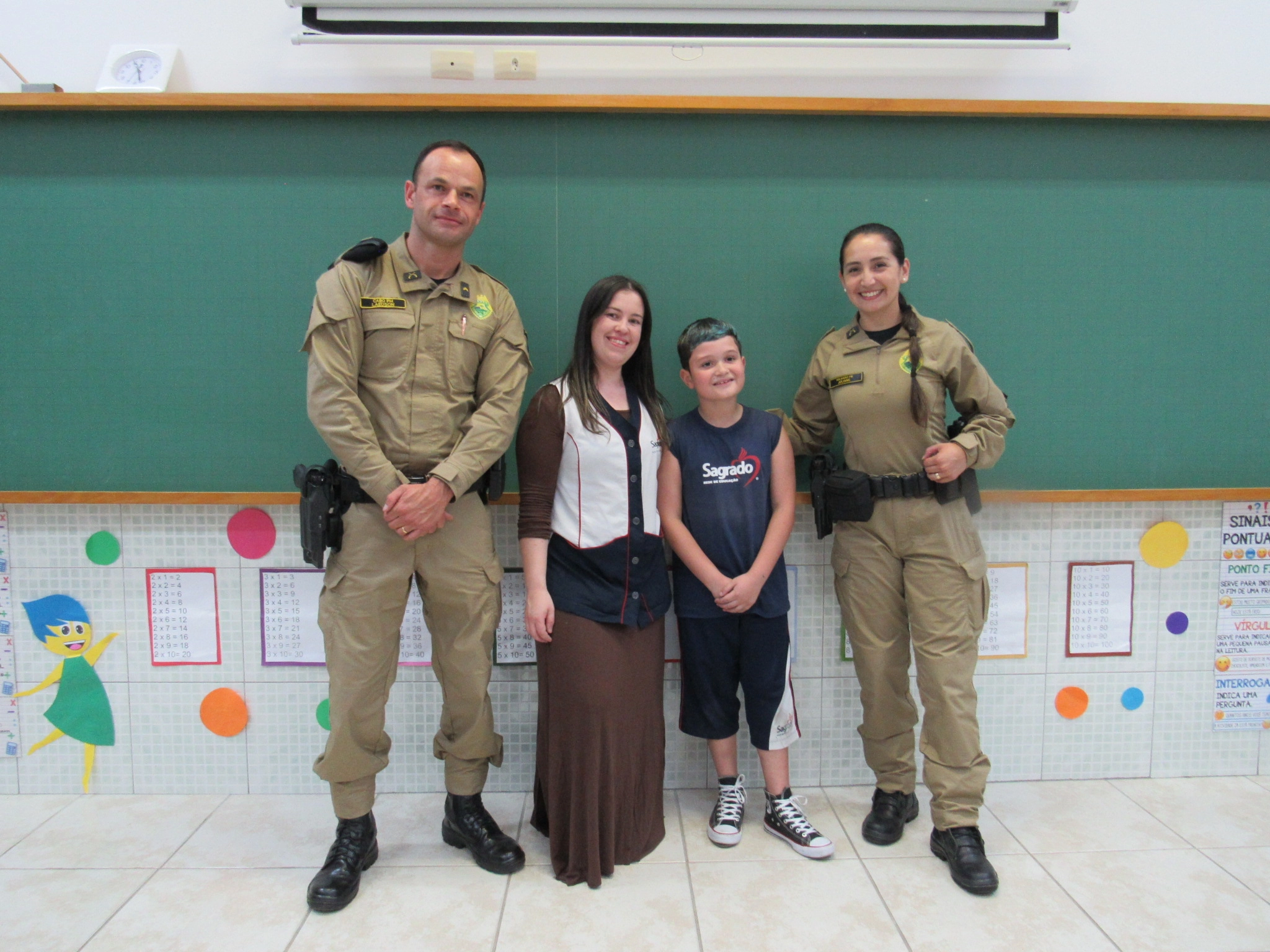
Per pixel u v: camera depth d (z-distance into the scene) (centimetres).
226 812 190
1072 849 173
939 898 156
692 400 192
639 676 162
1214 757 209
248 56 189
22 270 183
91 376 186
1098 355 196
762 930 147
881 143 188
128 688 196
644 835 168
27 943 143
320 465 174
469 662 161
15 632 194
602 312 159
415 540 155
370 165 183
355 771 157
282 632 194
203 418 188
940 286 191
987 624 202
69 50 188
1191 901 155
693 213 187
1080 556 202
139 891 158
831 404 183
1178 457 199
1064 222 192
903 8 185
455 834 171
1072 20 195
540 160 184
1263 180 194
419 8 182
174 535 192
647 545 162
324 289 145
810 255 189
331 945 143
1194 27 196
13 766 197
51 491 188
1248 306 197
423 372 150
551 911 152
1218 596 204
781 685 175
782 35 186
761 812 190
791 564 198
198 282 185
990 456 169
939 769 167
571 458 160
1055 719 205
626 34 184
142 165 182
